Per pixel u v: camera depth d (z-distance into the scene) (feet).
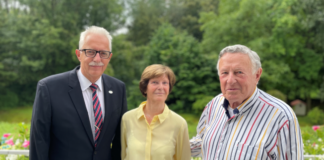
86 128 6.81
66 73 7.25
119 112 7.54
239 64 5.67
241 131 5.74
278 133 5.45
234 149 5.68
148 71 6.77
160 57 49.11
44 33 58.23
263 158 5.46
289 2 41.65
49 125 6.66
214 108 6.89
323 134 12.50
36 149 6.55
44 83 6.81
